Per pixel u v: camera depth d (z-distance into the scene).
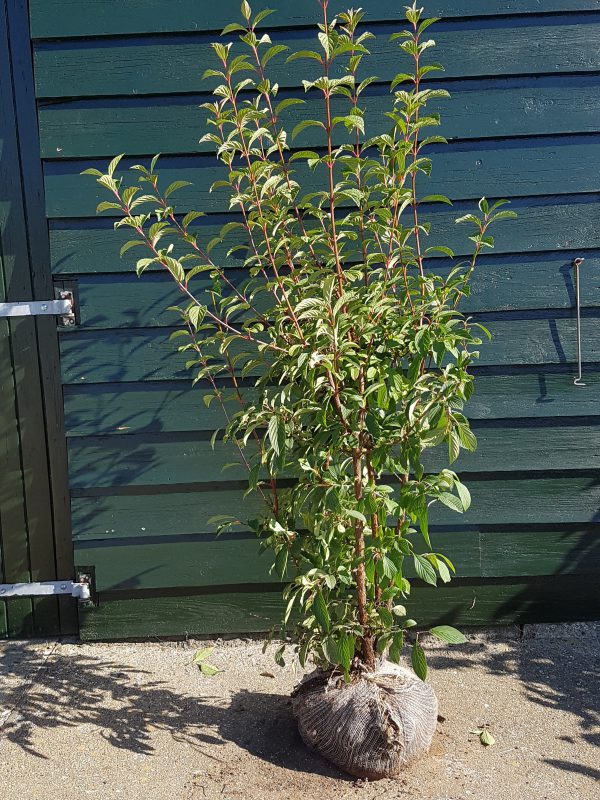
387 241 2.62
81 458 3.16
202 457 3.16
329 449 2.38
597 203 3.10
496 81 3.07
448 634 2.30
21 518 3.31
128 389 3.14
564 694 2.80
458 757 2.45
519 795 2.26
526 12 3.03
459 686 2.87
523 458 3.19
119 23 3.00
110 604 3.26
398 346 2.37
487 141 3.09
